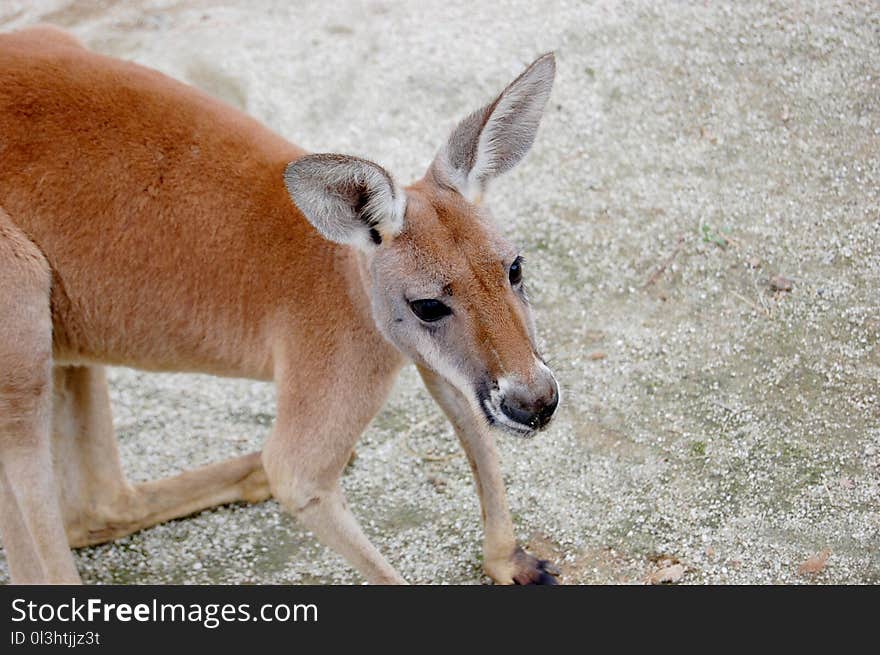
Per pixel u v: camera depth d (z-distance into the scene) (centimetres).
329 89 700
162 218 409
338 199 375
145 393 557
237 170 412
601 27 715
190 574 469
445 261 377
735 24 702
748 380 506
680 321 540
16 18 784
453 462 503
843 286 540
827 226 571
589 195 612
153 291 415
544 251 586
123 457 524
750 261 561
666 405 503
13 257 397
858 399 489
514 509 475
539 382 369
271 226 410
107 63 419
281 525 489
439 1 767
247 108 691
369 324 402
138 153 407
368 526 478
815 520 446
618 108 660
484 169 397
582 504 470
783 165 611
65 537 423
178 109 414
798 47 679
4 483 426
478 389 377
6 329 398
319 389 405
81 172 404
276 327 414
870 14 695
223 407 546
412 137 664
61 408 463
